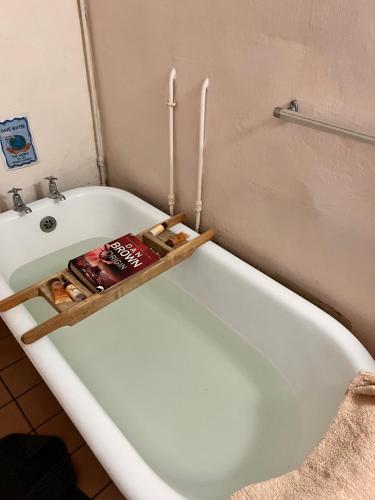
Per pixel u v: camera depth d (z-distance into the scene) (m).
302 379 1.24
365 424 0.85
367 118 0.92
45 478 1.22
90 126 1.82
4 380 1.56
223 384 1.35
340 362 1.10
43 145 1.70
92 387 1.33
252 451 1.16
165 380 1.37
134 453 0.84
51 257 1.77
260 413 1.26
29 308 1.54
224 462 1.14
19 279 1.64
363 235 1.05
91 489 1.26
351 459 0.81
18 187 1.70
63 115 1.70
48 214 1.70
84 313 1.15
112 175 1.94
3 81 1.48
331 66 0.93
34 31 1.47
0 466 1.25
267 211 1.28
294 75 1.01
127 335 1.52
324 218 1.13
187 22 1.20
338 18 0.87
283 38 0.99
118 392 1.32
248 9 1.03
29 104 1.58
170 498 0.76
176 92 1.36
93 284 1.18
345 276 1.16
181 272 1.59
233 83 1.17
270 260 1.37
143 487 0.78
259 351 1.38
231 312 1.44
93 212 1.83
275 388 1.30
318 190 1.10
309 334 1.19
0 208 1.69
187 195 1.56
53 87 1.62
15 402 1.49
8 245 1.61
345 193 1.04
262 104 1.12
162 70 1.36
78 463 1.32
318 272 1.23
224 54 1.15
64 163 1.81
